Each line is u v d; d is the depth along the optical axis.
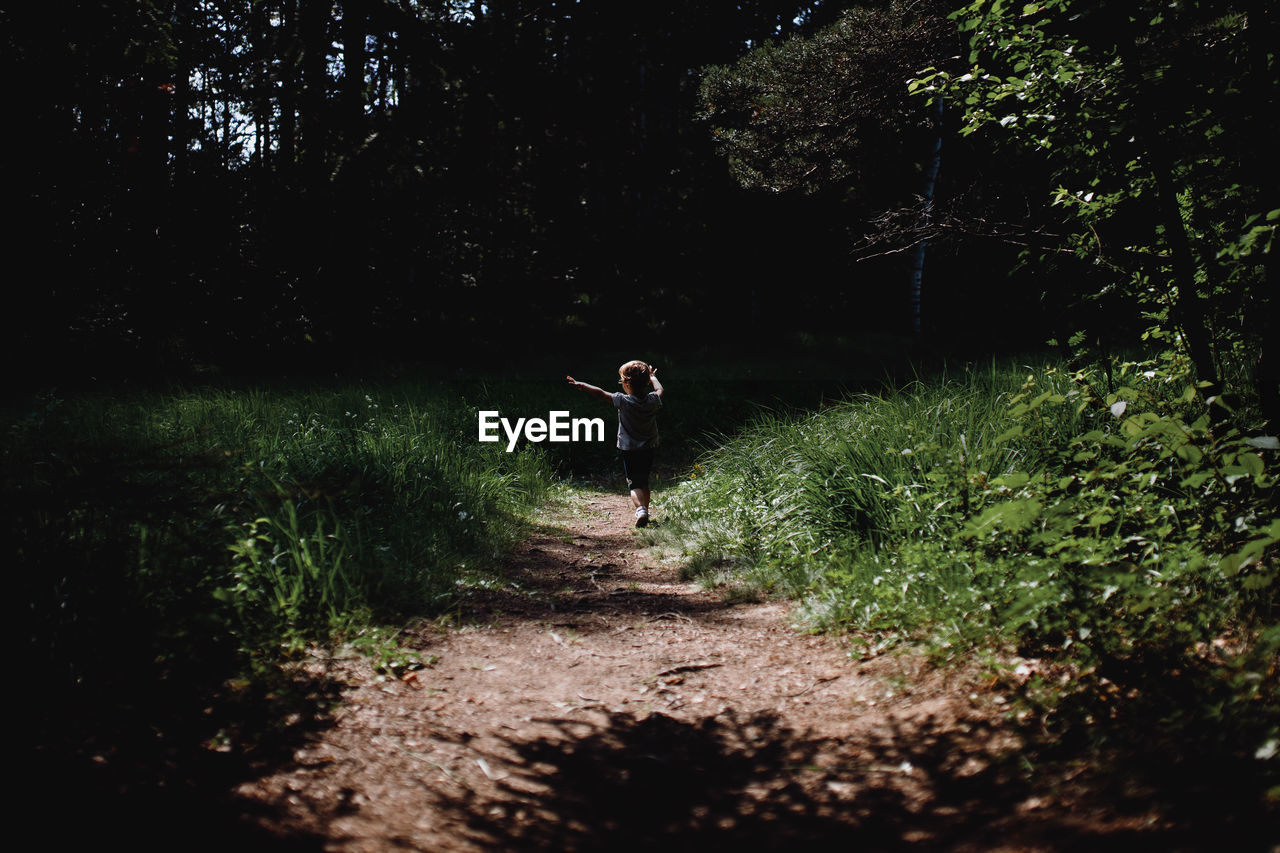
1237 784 2.34
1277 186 4.19
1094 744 2.74
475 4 20.78
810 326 24.95
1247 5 4.16
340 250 17.52
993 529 4.26
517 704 3.81
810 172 19.38
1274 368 4.09
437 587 5.48
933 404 6.55
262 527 5.30
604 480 12.86
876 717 3.37
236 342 16.42
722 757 3.23
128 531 4.06
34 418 6.26
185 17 17.33
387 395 11.82
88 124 10.91
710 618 5.11
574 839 2.67
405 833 2.66
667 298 25.83
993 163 14.76
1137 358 6.88
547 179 23.56
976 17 4.89
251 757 3.09
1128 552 3.90
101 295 12.78
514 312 23.47
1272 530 2.94
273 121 17.58
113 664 3.52
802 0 26.95
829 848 2.52
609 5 23.48
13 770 2.79
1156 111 4.38
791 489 6.52
